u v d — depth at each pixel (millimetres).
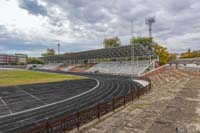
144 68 58156
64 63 117438
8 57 199625
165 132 10695
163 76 43875
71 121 13047
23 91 29969
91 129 11492
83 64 98875
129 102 18516
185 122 12242
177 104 17078
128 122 12516
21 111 17609
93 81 45500
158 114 14125
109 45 104125
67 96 25531
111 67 74812
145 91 24125
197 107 15906
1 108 18828
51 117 15492
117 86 35531
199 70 47719
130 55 64625
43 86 36062
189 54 112875
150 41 71688
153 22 70625
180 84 30500
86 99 23297
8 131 12562
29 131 9984
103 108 16219
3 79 49781
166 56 77812
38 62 176000
